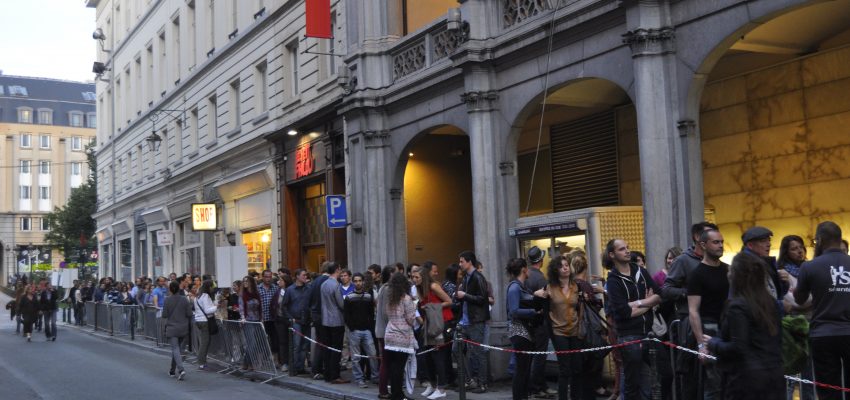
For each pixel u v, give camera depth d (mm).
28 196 91500
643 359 8203
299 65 21484
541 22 12328
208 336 16266
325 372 12930
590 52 11609
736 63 12141
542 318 9508
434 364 11391
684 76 10156
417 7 17266
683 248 10047
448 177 18469
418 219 17938
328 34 18969
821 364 6805
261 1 24266
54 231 60031
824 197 10883
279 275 15258
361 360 12984
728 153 12352
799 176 11234
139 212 37406
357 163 17406
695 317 7066
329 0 19094
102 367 16594
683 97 10148
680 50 10219
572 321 8859
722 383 6199
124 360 18078
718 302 7129
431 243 18016
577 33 11797
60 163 92938
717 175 12539
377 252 16859
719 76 12477
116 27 41656
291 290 14086
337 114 18281
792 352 6543
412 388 11008
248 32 24375
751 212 11961
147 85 35938
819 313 6805
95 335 26297
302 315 13750
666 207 10203
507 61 13258
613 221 11164
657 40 10344
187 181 30625
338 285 13078
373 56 17031
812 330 6855
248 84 24703
